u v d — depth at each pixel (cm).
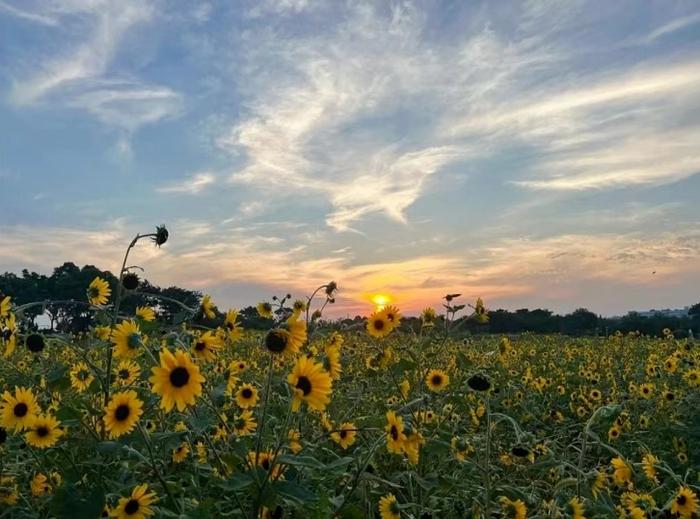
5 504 355
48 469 410
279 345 319
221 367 683
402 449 337
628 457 661
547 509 409
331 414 565
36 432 362
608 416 430
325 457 453
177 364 304
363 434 433
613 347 1738
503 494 460
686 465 635
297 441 376
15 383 526
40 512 359
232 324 456
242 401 448
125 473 360
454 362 792
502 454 540
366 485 388
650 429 757
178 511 317
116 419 332
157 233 395
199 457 411
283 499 300
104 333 460
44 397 457
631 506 416
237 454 313
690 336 1644
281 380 343
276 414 499
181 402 302
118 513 300
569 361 1453
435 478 411
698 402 835
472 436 538
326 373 308
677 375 1080
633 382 1048
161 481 318
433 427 520
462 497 443
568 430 789
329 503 318
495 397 828
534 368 1272
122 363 454
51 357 643
